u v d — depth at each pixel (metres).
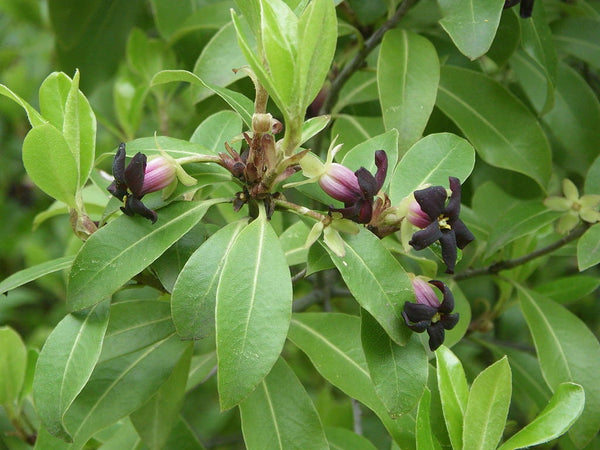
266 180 0.35
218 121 0.43
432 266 0.46
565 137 0.53
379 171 0.35
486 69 0.60
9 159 0.95
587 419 0.44
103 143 0.77
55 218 0.91
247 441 0.40
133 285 0.40
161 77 0.39
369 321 0.35
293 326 0.43
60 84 0.38
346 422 0.59
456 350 0.66
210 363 0.49
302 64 0.33
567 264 0.73
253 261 0.34
